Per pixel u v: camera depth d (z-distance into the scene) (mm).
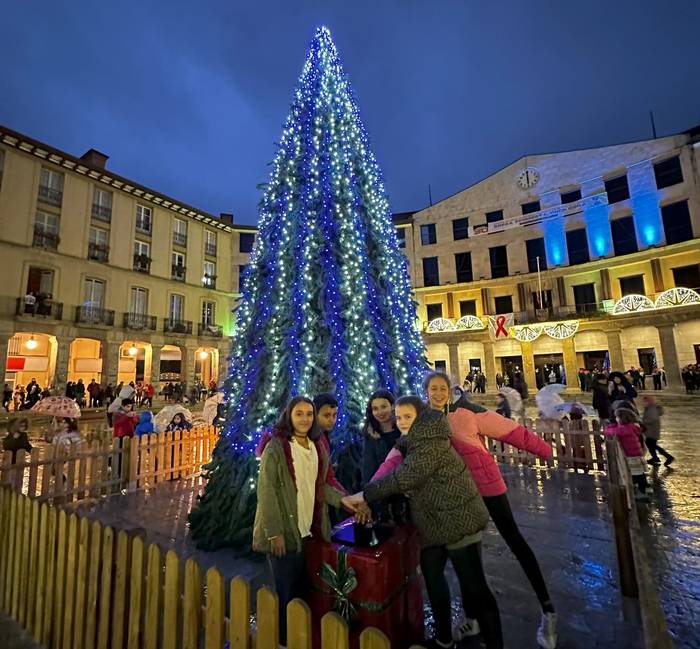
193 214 32688
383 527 2594
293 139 5691
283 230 5160
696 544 4074
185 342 31172
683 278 24047
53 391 22719
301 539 2459
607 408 9281
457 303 32594
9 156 22531
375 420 3416
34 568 2947
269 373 4629
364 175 5797
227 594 3324
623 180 26844
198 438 7875
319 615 2301
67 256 24609
